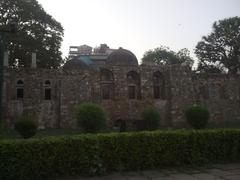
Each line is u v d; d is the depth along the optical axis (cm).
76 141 815
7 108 2292
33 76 2428
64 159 796
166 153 907
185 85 2708
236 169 871
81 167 812
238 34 4278
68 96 2452
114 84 2575
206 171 852
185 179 766
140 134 891
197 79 2878
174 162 915
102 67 2577
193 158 932
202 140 956
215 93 2912
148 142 892
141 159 877
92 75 2538
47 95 2462
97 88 2522
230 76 2998
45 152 776
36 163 761
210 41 4497
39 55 3350
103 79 2606
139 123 2541
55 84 2472
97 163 824
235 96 2953
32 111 2369
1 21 3150
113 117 2503
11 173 732
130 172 849
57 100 2450
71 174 805
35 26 3369
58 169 790
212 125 2567
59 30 3612
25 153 753
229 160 985
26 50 3228
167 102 2677
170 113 2636
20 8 3281
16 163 740
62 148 797
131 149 871
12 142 752
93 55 4250
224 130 1003
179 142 927
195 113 2236
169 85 2694
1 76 1440
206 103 2827
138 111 2573
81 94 2477
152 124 2314
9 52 3142
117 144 857
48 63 3459
